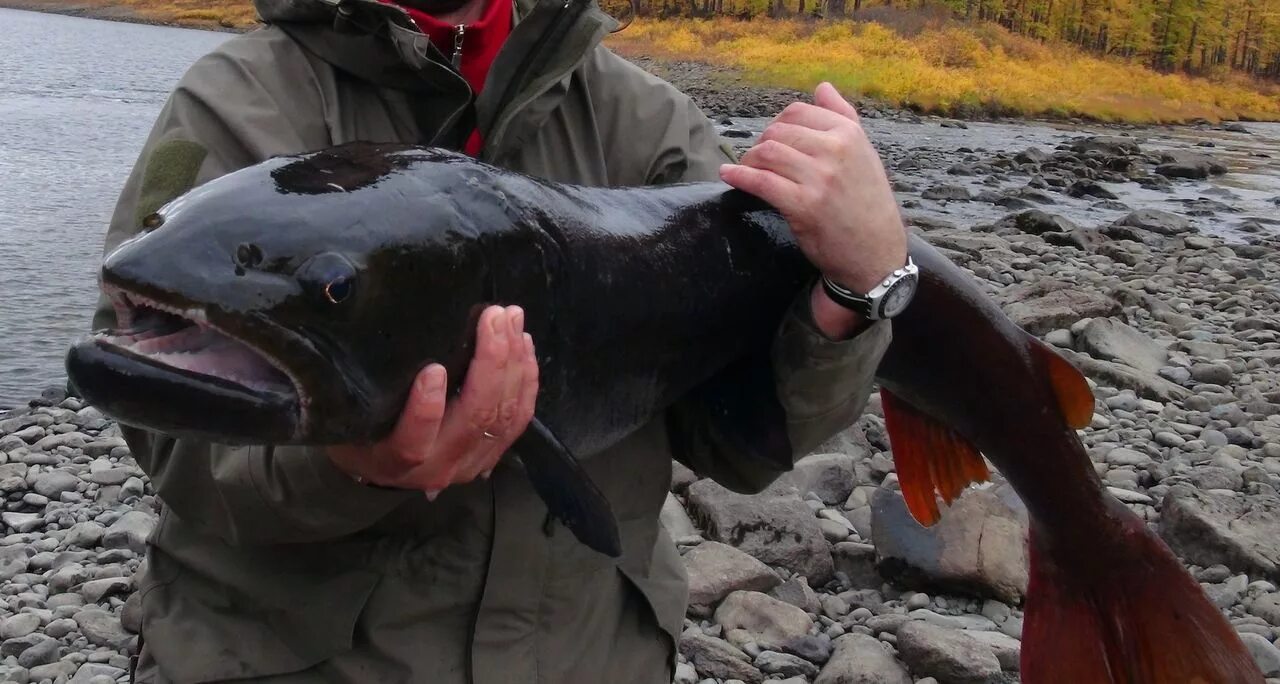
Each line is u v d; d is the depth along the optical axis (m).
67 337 4.05
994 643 1.83
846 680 1.76
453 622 1.04
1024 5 29.91
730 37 25.33
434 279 0.85
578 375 1.00
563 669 1.07
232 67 1.04
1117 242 6.84
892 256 1.01
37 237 5.49
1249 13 34.03
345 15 1.02
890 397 1.33
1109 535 1.31
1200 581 2.19
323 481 0.91
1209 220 8.66
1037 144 14.19
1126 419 3.26
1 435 3.19
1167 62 30.69
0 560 2.36
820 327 1.05
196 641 1.03
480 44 1.10
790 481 2.45
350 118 1.06
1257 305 5.24
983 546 2.05
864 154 0.99
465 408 0.85
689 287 1.07
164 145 0.99
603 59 1.19
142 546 2.43
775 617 1.92
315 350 0.79
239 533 0.99
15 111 10.61
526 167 1.10
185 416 0.75
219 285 0.76
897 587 2.10
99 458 3.00
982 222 7.63
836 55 21.44
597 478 1.10
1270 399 3.55
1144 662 1.31
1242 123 24.34
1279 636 1.97
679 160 1.18
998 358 1.25
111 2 43.38
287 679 1.02
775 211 1.15
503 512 1.03
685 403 1.19
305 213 0.81
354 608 1.01
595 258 1.00
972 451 1.35
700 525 2.24
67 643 2.00
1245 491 2.72
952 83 19.53
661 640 1.16
